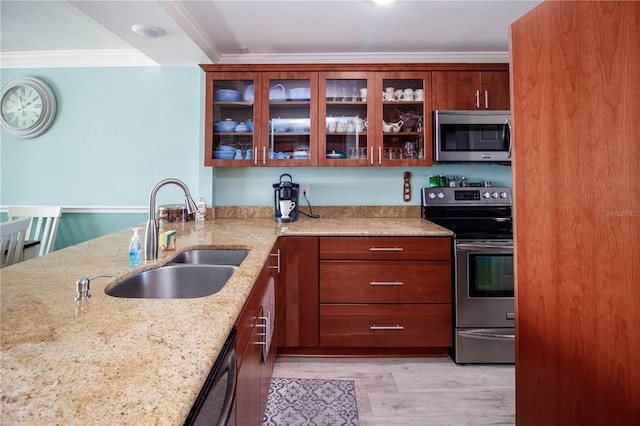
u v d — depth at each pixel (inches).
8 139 108.7
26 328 27.2
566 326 45.8
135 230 50.5
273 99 95.9
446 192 103.0
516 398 54.1
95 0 68.5
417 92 95.3
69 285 39.0
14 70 108.3
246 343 40.8
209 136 95.6
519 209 52.4
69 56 106.3
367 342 83.4
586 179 42.9
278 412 64.2
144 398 18.2
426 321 83.1
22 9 81.4
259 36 90.9
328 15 80.6
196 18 81.6
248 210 108.9
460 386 72.9
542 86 47.9
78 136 108.3
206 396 24.2
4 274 43.4
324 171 109.4
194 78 107.0
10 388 18.8
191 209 54.6
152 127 107.9
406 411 64.5
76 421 16.2
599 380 42.1
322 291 83.3
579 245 43.9
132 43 88.2
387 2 75.1
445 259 83.0
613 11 39.7
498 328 81.4
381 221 99.8
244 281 41.0
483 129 94.3
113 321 28.9
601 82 40.9
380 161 94.8
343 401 67.6
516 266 53.3
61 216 109.0
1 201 108.8
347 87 96.6
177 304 33.2
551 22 46.3
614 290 40.5
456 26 86.3
